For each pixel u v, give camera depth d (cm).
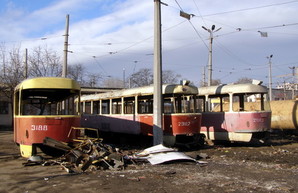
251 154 1448
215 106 1980
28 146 1189
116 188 806
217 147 1709
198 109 1938
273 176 956
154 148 1321
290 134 2380
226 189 795
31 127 1181
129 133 1786
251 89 1703
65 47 2345
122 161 1106
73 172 1005
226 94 1812
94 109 2238
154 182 871
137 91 1736
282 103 2355
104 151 1123
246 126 1655
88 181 884
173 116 1533
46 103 1441
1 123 3341
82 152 1118
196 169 1065
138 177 935
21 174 978
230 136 1728
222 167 1107
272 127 2388
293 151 1570
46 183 861
